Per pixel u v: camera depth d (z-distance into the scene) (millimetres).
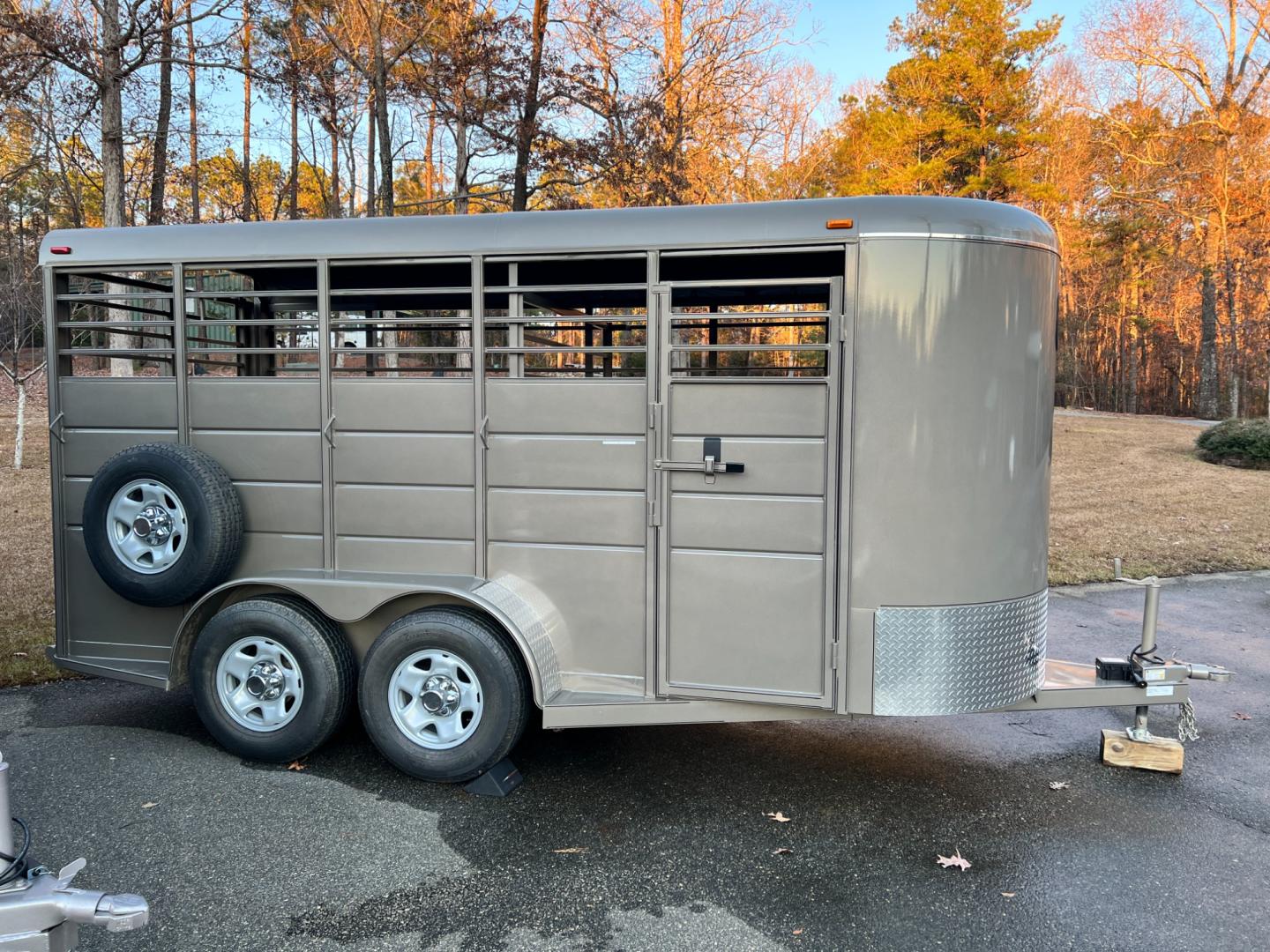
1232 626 6254
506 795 3488
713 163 16172
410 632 3482
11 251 17781
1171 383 36875
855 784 3646
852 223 3186
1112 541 8984
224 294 3939
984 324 3232
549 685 3463
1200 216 25469
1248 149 22625
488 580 3633
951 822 3299
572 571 3551
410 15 11086
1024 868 2945
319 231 3693
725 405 3332
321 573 3775
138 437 3979
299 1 11039
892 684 3268
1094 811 3402
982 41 26672
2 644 5406
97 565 3828
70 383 4043
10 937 1783
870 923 2604
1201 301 29844
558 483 3535
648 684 3480
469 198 11773
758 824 3256
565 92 11391
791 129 18938
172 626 4008
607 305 4273
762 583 3344
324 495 3783
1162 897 2768
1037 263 3338
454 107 11328
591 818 3297
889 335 3188
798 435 3277
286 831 3156
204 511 3658
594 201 12898
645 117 12109
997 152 26781
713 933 2549
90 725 4246
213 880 2822
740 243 3279
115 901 1798
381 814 3309
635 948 2471
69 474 4082
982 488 3270
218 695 3748
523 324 3572
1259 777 3750
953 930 2572
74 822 3213
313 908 2666
